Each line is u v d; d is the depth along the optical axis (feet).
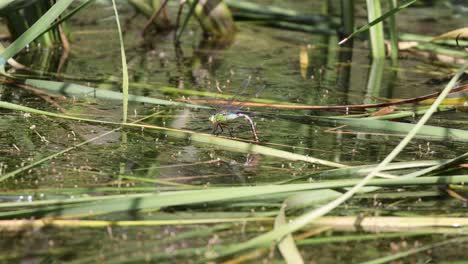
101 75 31.01
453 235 17.70
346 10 37.01
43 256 16.16
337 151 23.03
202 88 29.55
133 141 23.52
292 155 21.67
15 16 30.89
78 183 19.92
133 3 37.81
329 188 18.89
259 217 18.20
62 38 34.94
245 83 30.48
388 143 23.93
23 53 34.24
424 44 34.83
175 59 34.19
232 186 19.97
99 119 25.29
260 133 24.50
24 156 21.93
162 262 16.06
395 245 17.16
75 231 17.40
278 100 28.02
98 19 40.75
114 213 18.22
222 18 38.04
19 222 17.44
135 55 34.71
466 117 26.37
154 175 20.67
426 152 23.09
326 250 16.92
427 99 25.67
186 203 17.79
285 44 37.45
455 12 41.91
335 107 25.07
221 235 17.35
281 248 16.17
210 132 24.44
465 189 20.10
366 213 18.70
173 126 24.84
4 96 27.45
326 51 36.35
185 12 41.73
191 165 21.58
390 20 33.88
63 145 22.98
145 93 28.50
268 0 44.93
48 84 28.17
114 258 16.16
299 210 18.72
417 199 19.56
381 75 32.09
